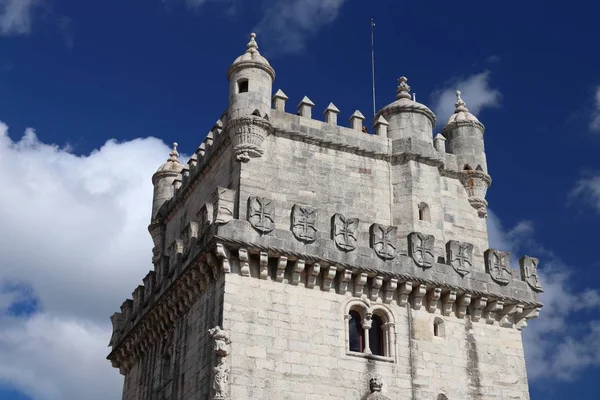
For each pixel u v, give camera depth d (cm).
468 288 4228
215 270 3862
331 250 3991
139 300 4834
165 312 4372
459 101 5012
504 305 4325
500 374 4225
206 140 4778
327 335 3903
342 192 4362
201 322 3972
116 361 5125
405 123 4628
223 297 3781
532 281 4428
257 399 3672
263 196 4169
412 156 4528
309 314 3903
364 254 4062
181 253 4325
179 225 5050
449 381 4088
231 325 3741
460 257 4300
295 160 4322
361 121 4575
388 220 4416
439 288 4162
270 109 4372
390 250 4134
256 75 4378
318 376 3819
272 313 3838
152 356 4603
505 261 4403
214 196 4025
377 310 4078
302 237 3950
